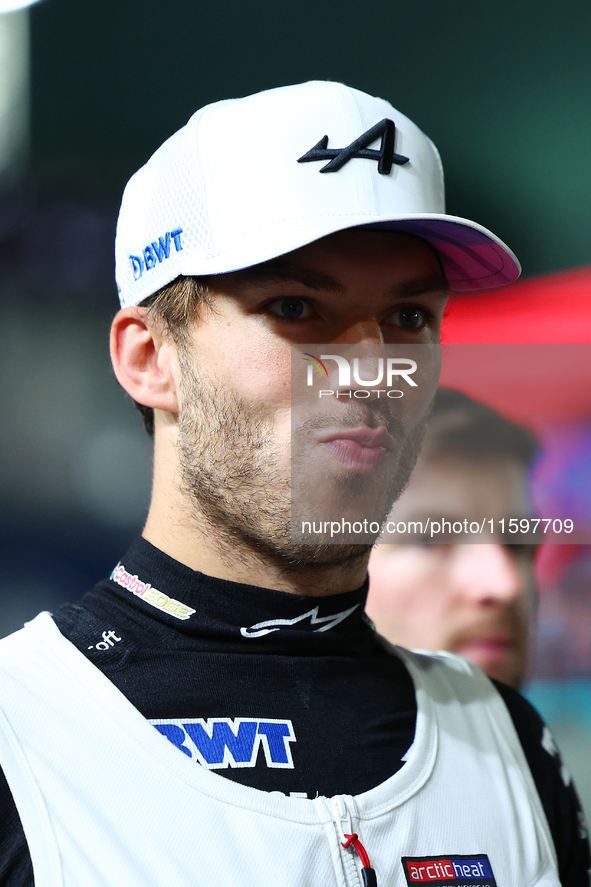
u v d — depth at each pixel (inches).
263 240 125.0
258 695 127.6
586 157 385.4
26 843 108.1
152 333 138.1
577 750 276.4
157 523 140.5
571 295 294.8
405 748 134.0
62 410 514.9
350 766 125.5
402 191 132.6
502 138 404.2
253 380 126.8
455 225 129.4
